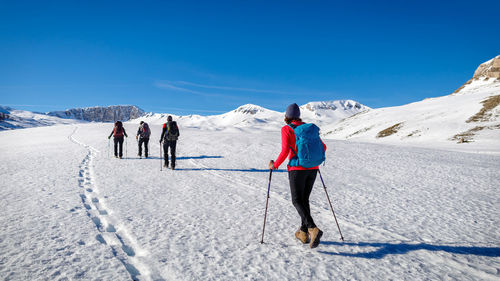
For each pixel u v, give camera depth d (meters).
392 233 4.34
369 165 11.80
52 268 2.99
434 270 3.19
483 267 3.26
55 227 4.19
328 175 9.58
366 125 80.12
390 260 3.43
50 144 20.27
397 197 6.74
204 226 4.50
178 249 3.60
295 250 3.68
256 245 3.82
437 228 4.61
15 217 4.58
